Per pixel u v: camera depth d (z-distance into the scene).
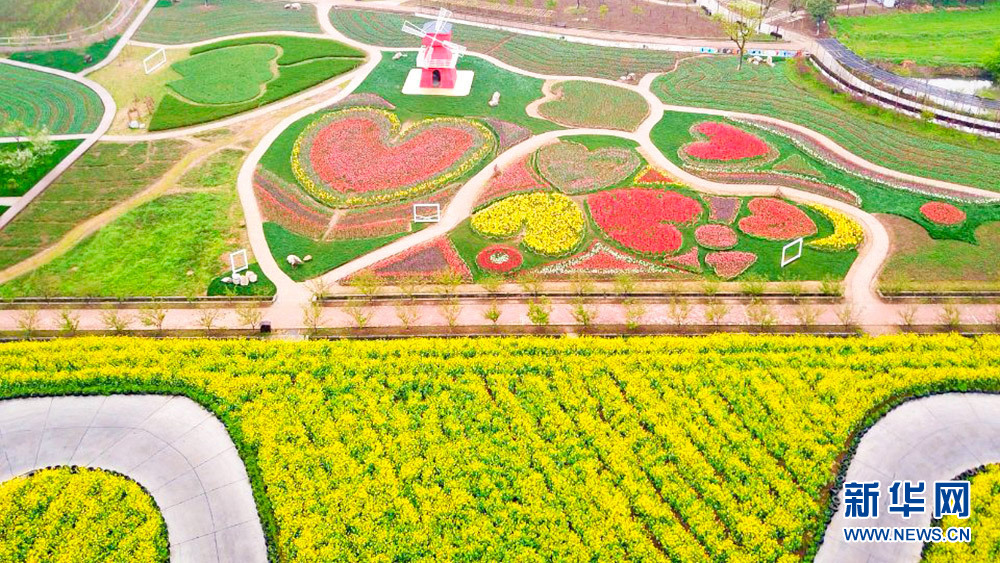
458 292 71.00
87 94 105.69
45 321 67.50
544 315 65.88
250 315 66.31
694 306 69.25
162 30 126.12
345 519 50.25
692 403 57.91
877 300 69.44
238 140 94.94
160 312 66.06
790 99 104.44
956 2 133.38
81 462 54.72
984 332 65.25
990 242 76.00
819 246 75.56
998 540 48.72
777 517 49.88
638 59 117.19
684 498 51.09
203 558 48.88
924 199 82.88
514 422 56.56
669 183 86.19
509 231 78.12
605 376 60.59
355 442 55.22
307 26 127.62
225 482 53.44
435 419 56.97
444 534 49.25
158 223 79.88
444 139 94.44
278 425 56.59
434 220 80.31
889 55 116.62
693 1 140.62
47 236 77.81
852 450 54.75
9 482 52.69
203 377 60.69
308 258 75.06
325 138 94.69
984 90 107.31
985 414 57.50
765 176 87.44
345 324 67.44
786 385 59.44
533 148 93.12
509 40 123.62
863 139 94.75
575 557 47.84
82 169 88.81
